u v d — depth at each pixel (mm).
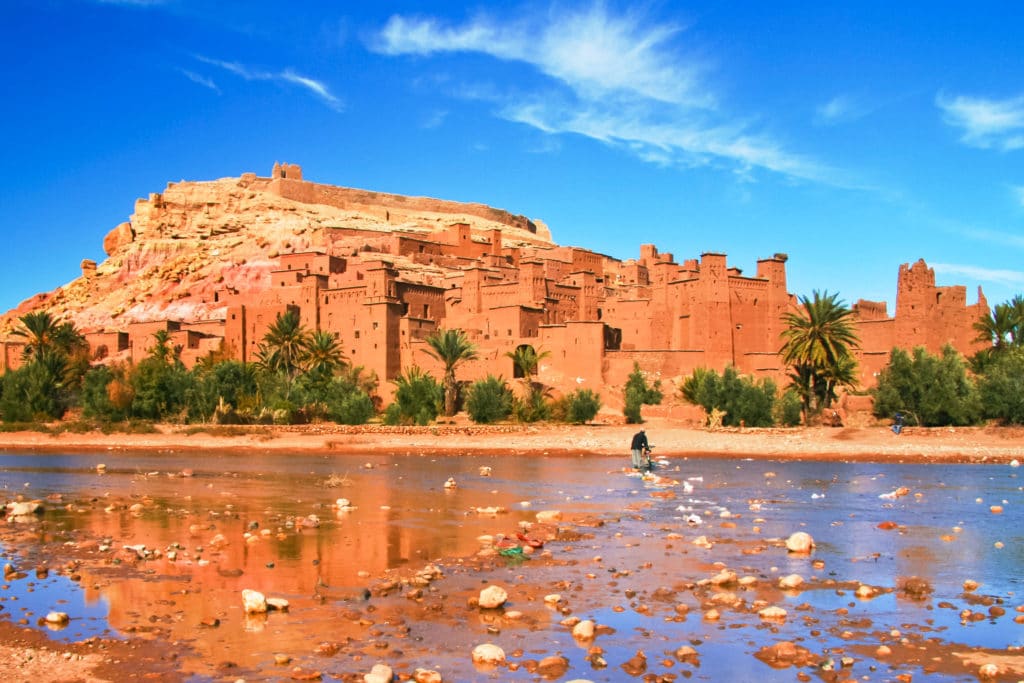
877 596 15984
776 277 80250
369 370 86188
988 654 12789
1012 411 56688
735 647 13133
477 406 67250
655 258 115000
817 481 35094
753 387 64250
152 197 145125
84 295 133250
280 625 14312
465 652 12969
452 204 167500
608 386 74750
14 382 81625
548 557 19391
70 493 33156
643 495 30672
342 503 27875
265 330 95125
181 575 17891
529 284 85375
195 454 55750
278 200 145000
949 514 25734
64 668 12328
